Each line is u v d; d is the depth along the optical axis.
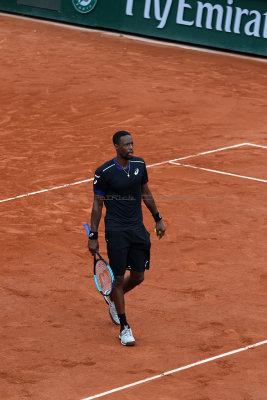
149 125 70.50
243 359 26.97
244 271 36.03
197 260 37.34
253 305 32.06
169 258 37.53
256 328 29.75
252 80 94.06
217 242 40.09
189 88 86.94
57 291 33.31
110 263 28.34
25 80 87.25
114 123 70.94
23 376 25.36
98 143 63.38
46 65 96.12
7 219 43.34
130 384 24.94
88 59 101.31
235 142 64.88
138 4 119.31
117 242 27.94
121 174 27.70
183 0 114.75
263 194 49.50
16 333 28.89
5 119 71.19
